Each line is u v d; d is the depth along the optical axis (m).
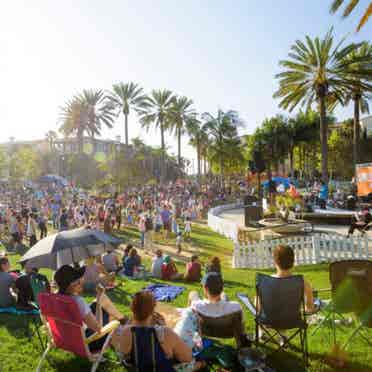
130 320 4.70
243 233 16.95
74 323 3.83
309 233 15.88
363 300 4.52
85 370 4.21
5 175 65.75
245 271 11.01
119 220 22.23
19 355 4.62
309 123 61.16
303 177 60.59
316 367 4.09
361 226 14.77
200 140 66.81
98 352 4.19
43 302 4.04
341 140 57.47
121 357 3.43
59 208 23.69
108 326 4.01
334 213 22.19
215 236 20.77
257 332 4.38
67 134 67.69
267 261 11.86
